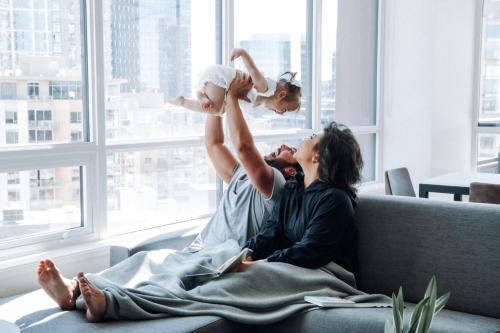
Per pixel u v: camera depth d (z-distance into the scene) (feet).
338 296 8.81
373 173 19.30
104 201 11.47
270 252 9.78
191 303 8.39
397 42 18.79
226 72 9.90
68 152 10.81
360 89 18.49
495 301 8.57
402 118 18.89
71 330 7.55
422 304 6.12
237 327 8.37
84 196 11.21
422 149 18.66
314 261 9.08
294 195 9.87
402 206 9.55
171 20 12.68
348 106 18.06
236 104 10.00
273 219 10.05
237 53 10.07
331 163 9.50
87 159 11.15
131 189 12.14
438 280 9.03
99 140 11.30
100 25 11.14
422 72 18.48
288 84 10.32
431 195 19.11
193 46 13.20
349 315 8.02
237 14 14.21
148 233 12.12
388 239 9.52
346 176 9.58
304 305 8.39
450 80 18.75
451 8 18.51
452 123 18.94
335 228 9.21
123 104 11.89
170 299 8.31
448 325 7.71
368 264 9.64
